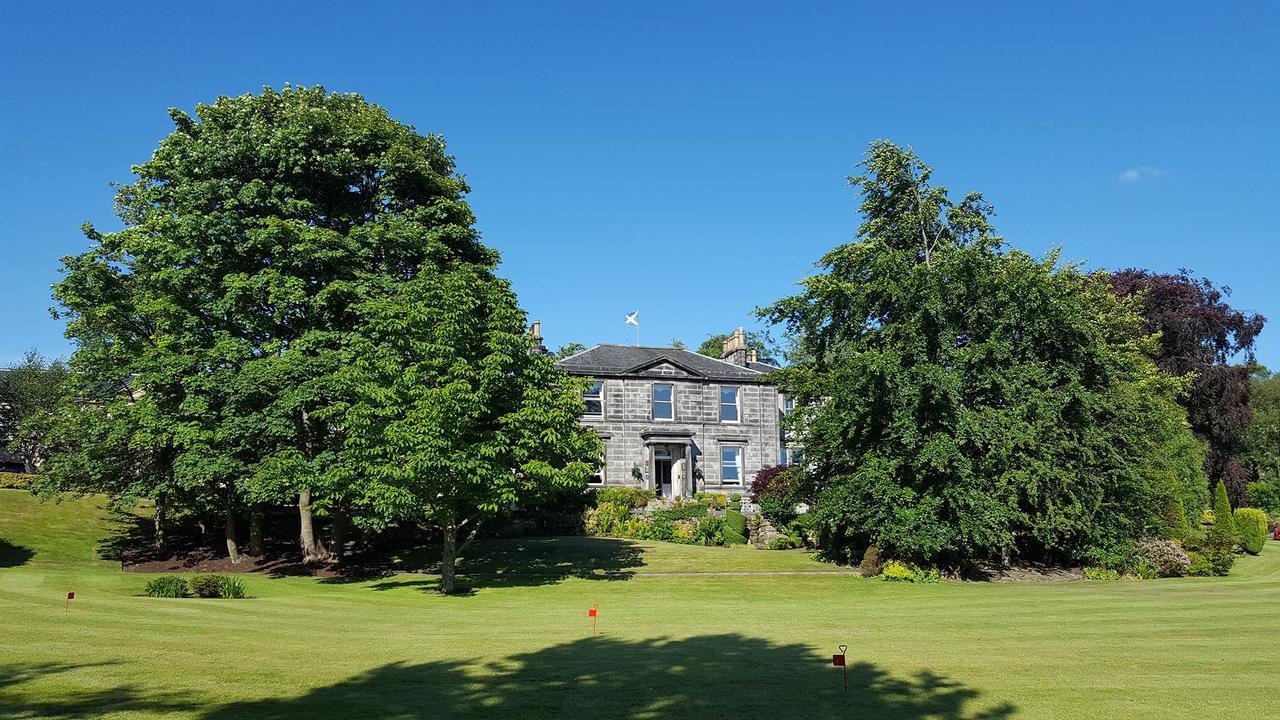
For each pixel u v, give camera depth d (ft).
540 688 35.40
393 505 76.59
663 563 102.32
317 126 98.89
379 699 32.65
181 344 93.09
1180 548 108.17
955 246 110.52
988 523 89.86
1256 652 45.65
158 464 97.19
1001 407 95.20
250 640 46.75
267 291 94.63
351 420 77.46
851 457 100.17
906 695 34.83
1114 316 136.15
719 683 36.99
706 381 162.20
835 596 78.43
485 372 77.92
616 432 155.22
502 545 116.26
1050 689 35.94
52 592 67.72
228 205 93.04
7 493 132.46
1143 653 45.32
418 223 101.40
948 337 95.66
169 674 36.09
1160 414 113.80
